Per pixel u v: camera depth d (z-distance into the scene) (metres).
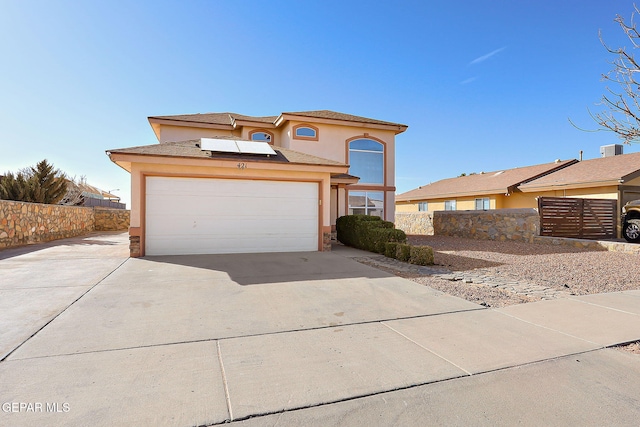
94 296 5.53
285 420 2.38
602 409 2.57
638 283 6.91
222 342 3.75
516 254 11.09
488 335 4.04
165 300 5.36
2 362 3.17
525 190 19.98
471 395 2.75
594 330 4.22
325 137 16.12
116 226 23.88
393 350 3.59
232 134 17.48
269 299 5.50
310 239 11.67
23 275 7.13
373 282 6.76
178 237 10.35
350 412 2.49
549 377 3.05
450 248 12.75
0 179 18.86
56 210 16.16
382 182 17.09
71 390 2.70
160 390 2.73
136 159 9.66
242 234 10.95
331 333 4.07
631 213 12.68
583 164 20.39
